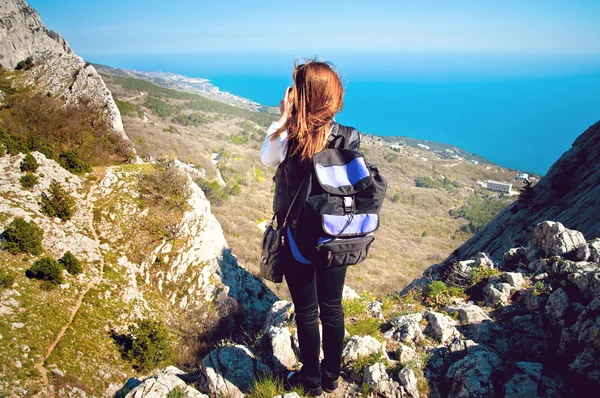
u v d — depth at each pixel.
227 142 160.62
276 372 3.68
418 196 130.25
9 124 41.09
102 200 31.61
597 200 14.14
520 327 4.72
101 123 46.25
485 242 19.11
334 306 2.69
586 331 3.83
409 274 55.19
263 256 2.47
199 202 33.69
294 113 2.10
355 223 2.06
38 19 72.25
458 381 3.71
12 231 24.06
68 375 19.38
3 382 17.59
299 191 2.13
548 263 5.95
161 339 22.75
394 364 3.95
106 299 25.16
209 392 3.46
